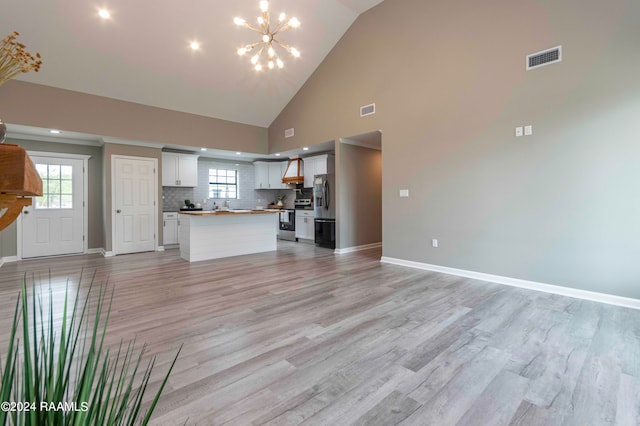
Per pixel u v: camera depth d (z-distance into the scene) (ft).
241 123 23.91
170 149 23.35
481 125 13.60
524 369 6.74
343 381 6.31
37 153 18.75
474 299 11.12
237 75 19.53
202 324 9.00
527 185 12.41
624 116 10.32
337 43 19.63
